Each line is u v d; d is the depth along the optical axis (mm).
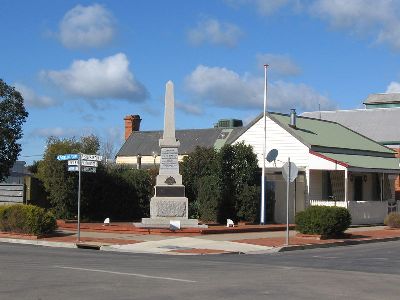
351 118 60625
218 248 21125
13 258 16766
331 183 35406
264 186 31594
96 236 24609
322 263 17219
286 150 34531
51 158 32094
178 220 27984
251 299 10445
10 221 24312
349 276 13977
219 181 31812
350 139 39531
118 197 34094
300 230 25266
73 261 16203
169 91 28875
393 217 31844
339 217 25000
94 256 18062
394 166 37812
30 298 10062
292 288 11859
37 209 24234
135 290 11117
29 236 23891
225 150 32125
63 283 11805
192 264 16125
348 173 34250
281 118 36562
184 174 33781
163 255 19375
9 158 37688
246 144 35406
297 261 17719
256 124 35719
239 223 31188
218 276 13445
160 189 28516
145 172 35156
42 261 16047
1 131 37062
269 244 22469
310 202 33625
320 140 35656
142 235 25203
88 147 37594
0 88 37250
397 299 10875
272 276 13656
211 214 31703
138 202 34531
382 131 56938
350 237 26219
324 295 11109
